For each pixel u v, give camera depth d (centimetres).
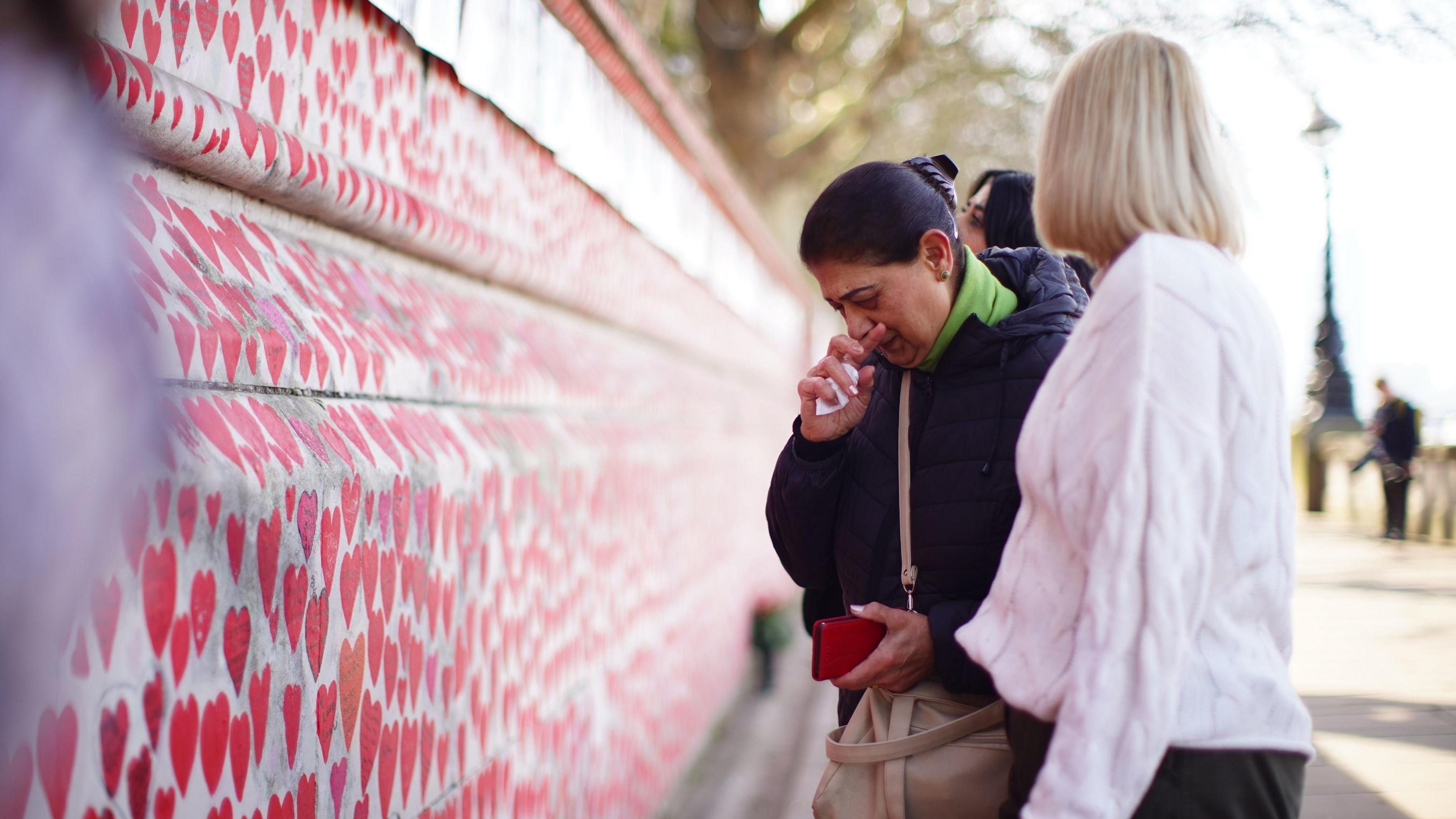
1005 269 176
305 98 202
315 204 203
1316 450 1378
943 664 155
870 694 173
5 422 57
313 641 167
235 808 144
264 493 150
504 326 317
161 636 127
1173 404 116
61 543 59
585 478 341
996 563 159
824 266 159
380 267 247
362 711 185
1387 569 749
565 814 320
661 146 541
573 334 409
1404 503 974
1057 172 135
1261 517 120
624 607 404
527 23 321
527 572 282
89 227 63
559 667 313
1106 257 135
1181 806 117
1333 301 1396
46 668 60
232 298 164
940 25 1234
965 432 159
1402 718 372
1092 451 119
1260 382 121
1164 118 131
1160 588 112
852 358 167
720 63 1297
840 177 162
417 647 209
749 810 491
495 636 256
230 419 152
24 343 58
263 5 187
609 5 396
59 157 62
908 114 1460
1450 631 518
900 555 169
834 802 168
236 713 144
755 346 1006
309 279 201
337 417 190
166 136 154
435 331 252
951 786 158
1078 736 113
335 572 174
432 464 216
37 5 64
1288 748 120
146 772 124
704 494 614
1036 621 128
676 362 634
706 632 616
